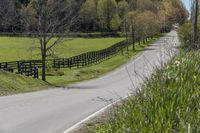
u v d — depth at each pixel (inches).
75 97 940.6
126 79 1549.0
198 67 387.9
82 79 1649.9
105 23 5639.8
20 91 1114.1
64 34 1517.0
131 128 238.8
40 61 1931.6
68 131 523.8
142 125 234.8
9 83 1170.0
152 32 3902.6
